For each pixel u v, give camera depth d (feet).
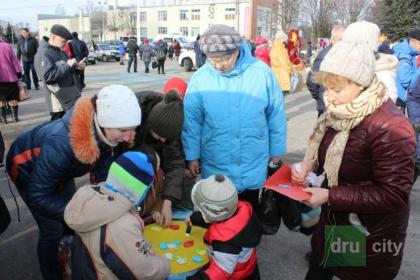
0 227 8.02
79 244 6.33
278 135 9.46
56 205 7.32
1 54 23.56
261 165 9.29
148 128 7.94
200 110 9.09
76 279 6.30
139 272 6.00
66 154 6.91
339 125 6.06
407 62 17.92
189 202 9.50
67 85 18.10
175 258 7.36
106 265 5.99
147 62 62.23
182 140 9.29
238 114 8.79
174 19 246.27
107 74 59.06
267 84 8.99
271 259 10.91
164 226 8.51
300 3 100.48
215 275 6.89
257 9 154.71
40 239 8.27
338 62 5.61
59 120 7.61
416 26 78.02
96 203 5.88
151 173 6.24
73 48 31.45
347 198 5.88
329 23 106.11
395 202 5.68
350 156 6.02
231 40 7.93
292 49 31.14
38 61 17.46
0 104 24.62
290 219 8.73
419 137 16.26
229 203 6.86
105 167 7.94
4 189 14.88
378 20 87.97
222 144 8.98
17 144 7.84
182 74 60.39
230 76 8.68
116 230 5.87
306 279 7.49
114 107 6.47
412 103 16.53
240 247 6.97
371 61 5.61
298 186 6.85
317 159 6.89
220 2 227.20
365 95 5.72
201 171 9.73
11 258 10.51
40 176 7.09
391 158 5.60
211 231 7.18
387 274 6.34
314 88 16.24
